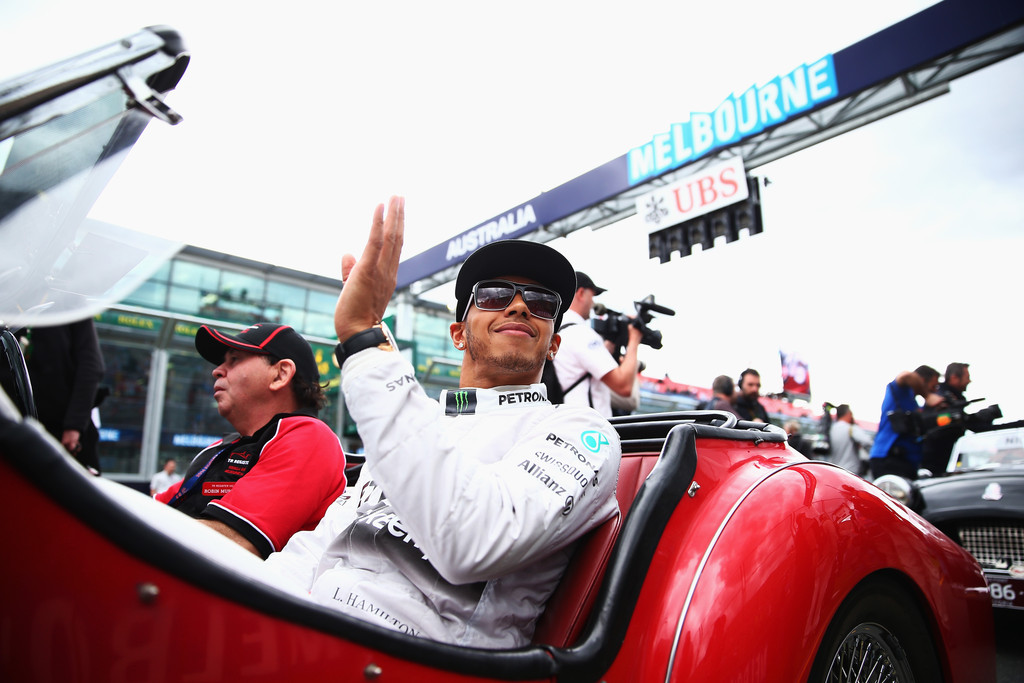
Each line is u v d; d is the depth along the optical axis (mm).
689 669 918
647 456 1279
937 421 4820
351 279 938
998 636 3027
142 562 543
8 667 498
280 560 1127
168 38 739
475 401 1206
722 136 8688
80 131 700
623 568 973
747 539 1050
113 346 10398
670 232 9703
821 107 7730
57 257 781
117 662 528
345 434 11227
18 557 500
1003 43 6723
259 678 590
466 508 833
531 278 1363
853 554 1146
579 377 2840
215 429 11383
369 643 668
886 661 1206
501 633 951
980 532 2980
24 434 503
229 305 11688
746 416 5453
